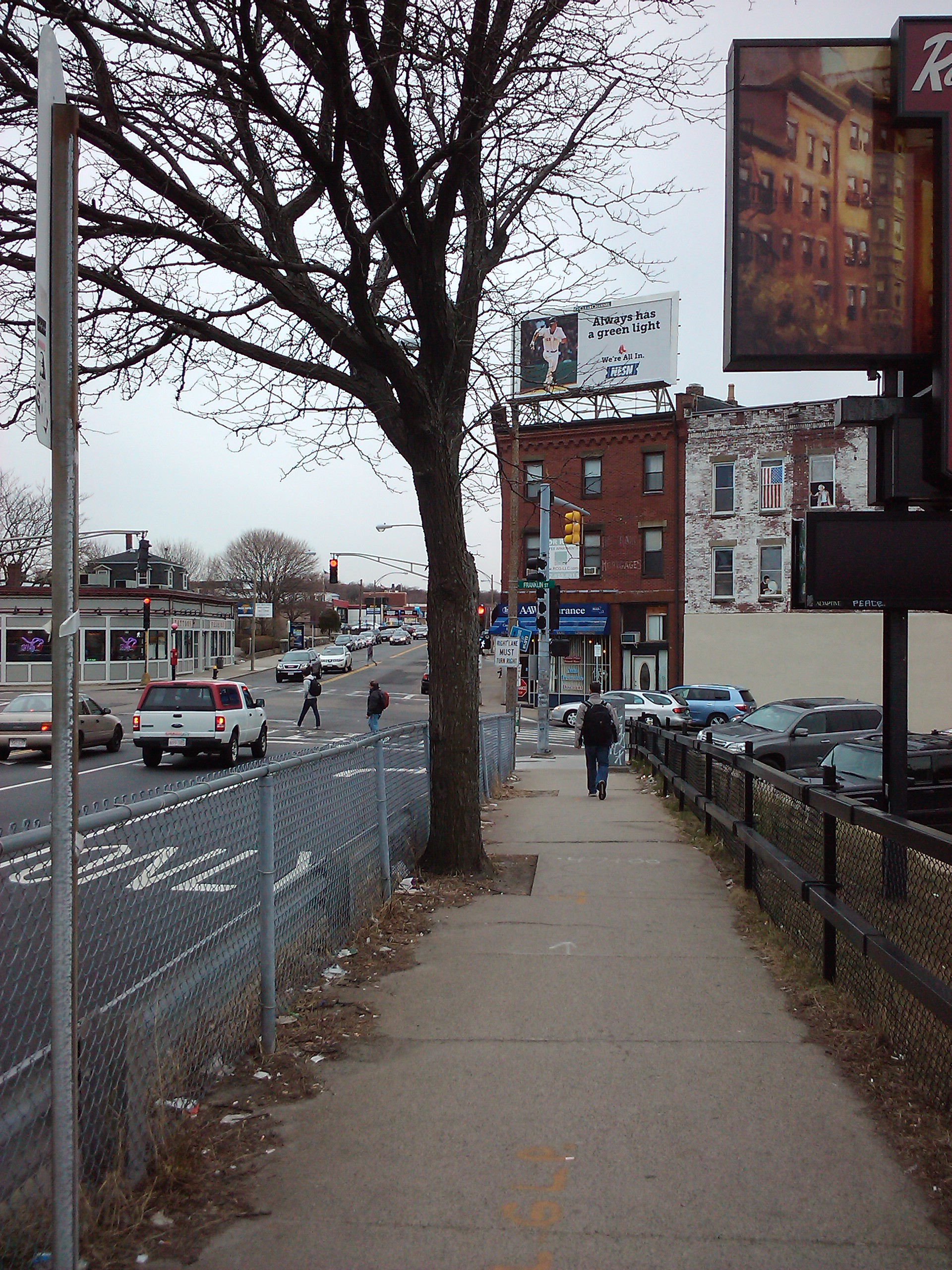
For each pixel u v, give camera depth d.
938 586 7.57
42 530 51.34
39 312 2.65
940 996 3.77
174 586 65.00
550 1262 3.00
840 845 5.55
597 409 11.09
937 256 7.64
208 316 8.48
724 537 38.78
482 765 14.87
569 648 30.69
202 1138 3.77
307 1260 3.02
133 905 3.86
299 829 5.68
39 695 23.73
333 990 5.63
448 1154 3.68
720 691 32.44
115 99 7.57
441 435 8.39
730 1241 3.11
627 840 11.15
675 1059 4.57
